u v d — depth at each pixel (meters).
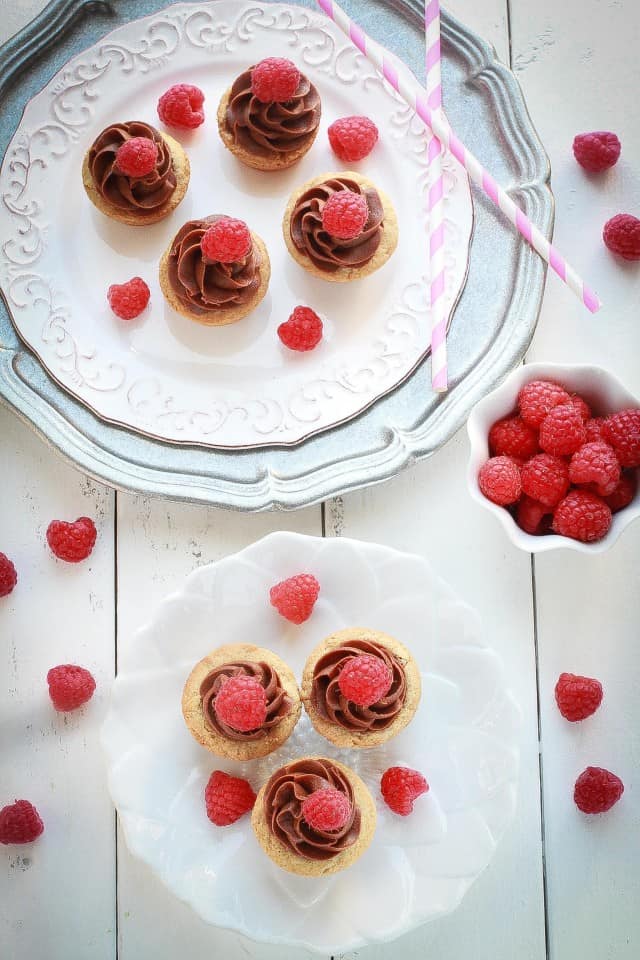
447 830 0.66
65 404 0.69
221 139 0.70
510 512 0.67
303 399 0.69
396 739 0.67
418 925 0.65
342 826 0.62
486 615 0.69
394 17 0.71
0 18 0.72
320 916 0.65
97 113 0.71
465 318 0.69
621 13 0.72
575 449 0.65
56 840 0.68
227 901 0.65
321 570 0.67
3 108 0.70
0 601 0.70
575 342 0.71
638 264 0.71
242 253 0.67
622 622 0.69
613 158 0.70
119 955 0.68
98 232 0.70
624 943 0.68
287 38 0.71
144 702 0.67
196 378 0.69
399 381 0.69
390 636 0.67
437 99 0.68
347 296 0.70
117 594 0.70
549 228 0.69
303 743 0.67
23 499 0.70
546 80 0.72
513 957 0.68
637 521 0.70
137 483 0.67
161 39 0.71
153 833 0.65
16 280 0.70
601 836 0.69
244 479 0.68
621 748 0.69
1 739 0.69
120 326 0.70
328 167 0.71
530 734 0.69
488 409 0.66
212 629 0.67
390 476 0.67
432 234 0.68
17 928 0.68
